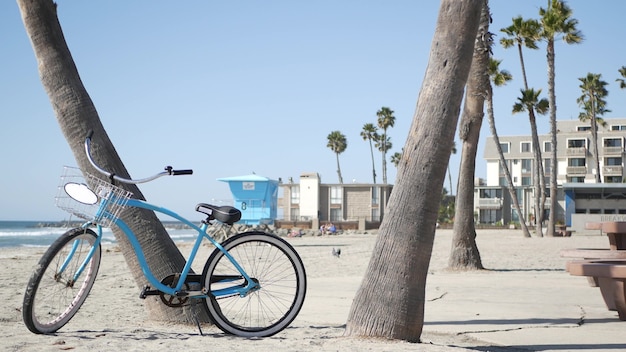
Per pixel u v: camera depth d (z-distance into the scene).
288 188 74.94
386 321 5.17
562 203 79.06
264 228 41.09
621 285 7.44
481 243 31.34
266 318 7.34
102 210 5.04
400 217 5.27
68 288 5.19
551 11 40.44
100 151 6.27
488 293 10.65
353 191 73.00
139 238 6.27
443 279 13.48
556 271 16.08
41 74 6.35
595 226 12.08
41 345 4.61
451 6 5.34
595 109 67.25
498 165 86.75
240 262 6.21
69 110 6.28
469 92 15.59
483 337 6.42
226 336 5.31
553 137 41.25
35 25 6.33
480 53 15.04
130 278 13.60
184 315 6.41
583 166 82.12
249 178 41.62
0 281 12.30
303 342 5.02
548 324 7.28
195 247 5.32
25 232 86.44
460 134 15.91
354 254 24.59
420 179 5.26
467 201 16.06
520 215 39.56
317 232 55.59
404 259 5.21
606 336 6.48
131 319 7.39
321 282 12.79
